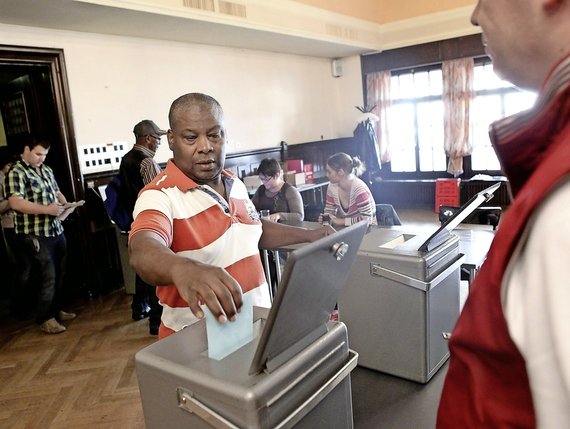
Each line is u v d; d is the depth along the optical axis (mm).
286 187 3486
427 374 1405
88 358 3006
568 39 443
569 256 394
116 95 4656
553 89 447
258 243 1333
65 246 3602
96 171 4441
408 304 1399
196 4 4359
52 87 4070
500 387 496
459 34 6855
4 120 4645
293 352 765
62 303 4035
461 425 531
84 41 4379
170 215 1074
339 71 8000
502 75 522
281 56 6895
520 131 497
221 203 1169
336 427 854
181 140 1129
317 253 652
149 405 817
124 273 4246
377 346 1482
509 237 456
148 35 4836
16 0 3324
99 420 2316
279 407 717
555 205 418
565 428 420
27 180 3352
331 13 6273
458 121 7113
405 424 1183
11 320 3764
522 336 445
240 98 6195
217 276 736
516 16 469
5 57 3752
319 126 7746
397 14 7320
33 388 2670
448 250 1488
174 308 1116
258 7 5105
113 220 3625
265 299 1210
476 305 500
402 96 7672
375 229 1766
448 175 7512
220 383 706
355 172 3336
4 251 4754
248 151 6234
